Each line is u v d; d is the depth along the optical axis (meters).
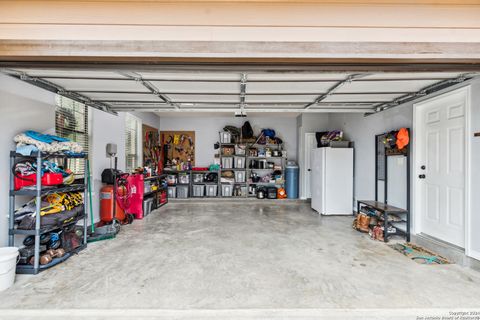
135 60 2.58
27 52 2.18
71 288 2.47
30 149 2.84
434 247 3.48
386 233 3.92
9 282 2.48
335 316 2.06
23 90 3.15
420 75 3.01
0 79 2.86
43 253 3.02
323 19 2.20
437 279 2.68
